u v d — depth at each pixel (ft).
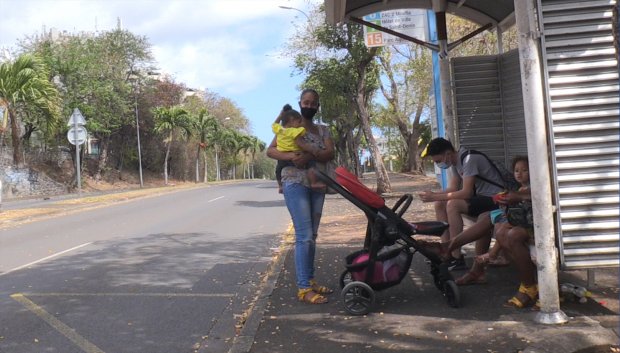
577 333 13.80
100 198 80.89
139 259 29.37
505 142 25.14
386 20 41.60
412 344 14.06
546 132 15.26
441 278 17.15
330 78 63.21
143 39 155.63
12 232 43.09
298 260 18.45
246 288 22.25
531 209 15.78
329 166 18.54
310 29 66.69
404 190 73.77
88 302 20.57
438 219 21.79
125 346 15.75
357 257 17.30
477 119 25.40
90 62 132.36
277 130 18.03
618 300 16.48
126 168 177.99
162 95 175.83
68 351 15.37
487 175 19.63
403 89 104.47
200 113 203.21
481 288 18.65
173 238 37.22
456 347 13.67
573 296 16.29
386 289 18.70
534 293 16.37
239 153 301.43
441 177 33.58
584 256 14.96
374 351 13.76
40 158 131.95
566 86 15.06
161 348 15.55
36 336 16.69
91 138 146.30
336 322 16.15
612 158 14.94
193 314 18.80
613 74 14.97
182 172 208.44
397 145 193.06
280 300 18.86
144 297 21.18
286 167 18.34
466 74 25.46
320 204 18.72
